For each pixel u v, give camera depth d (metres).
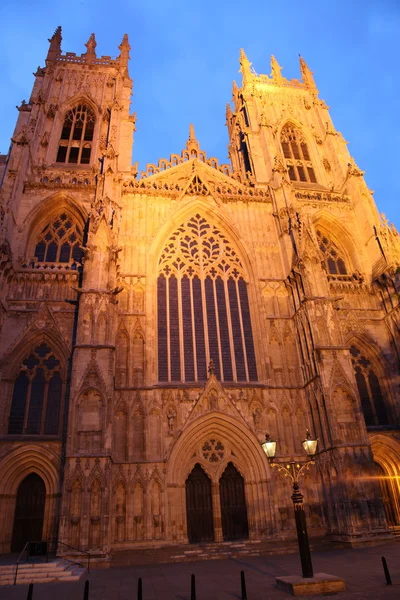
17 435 36.72
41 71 65.06
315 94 73.38
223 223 51.53
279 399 41.66
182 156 58.78
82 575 26.61
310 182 62.94
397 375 44.59
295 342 44.91
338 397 38.47
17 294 42.62
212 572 25.75
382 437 41.22
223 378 42.84
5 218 43.25
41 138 56.81
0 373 38.34
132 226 48.66
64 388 39.19
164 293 46.12
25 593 21.27
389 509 40.00
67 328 41.47
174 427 38.66
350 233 54.69
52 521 33.91
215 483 37.44
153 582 23.17
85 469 32.34
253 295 47.38
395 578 20.92
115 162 50.91
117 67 68.06
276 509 37.12
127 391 39.28
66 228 49.69
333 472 36.44
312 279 44.34
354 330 46.62
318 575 20.64
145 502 35.16
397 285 46.53
